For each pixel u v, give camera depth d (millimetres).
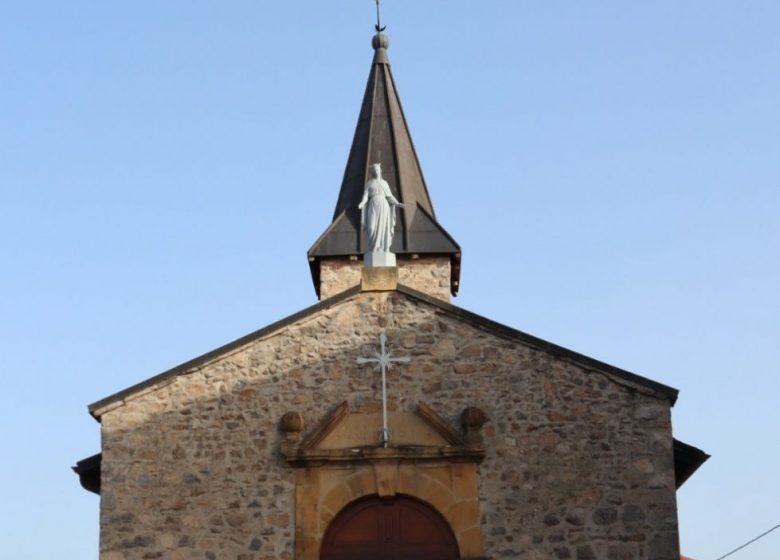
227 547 21125
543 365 21844
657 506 21031
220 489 21438
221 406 21891
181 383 22016
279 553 21109
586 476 21250
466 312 22172
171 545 21156
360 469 21516
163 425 21781
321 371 22094
